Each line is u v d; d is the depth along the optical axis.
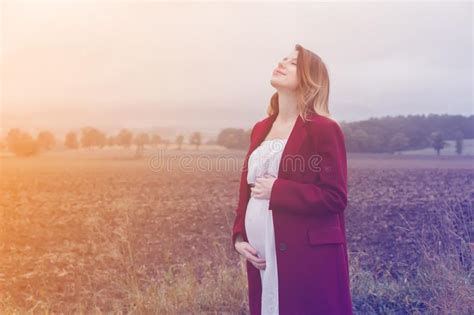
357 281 3.47
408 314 3.41
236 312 3.43
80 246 3.50
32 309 3.39
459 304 3.38
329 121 2.03
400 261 3.51
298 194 1.95
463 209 3.46
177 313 3.41
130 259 3.52
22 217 3.48
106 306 3.43
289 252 2.00
